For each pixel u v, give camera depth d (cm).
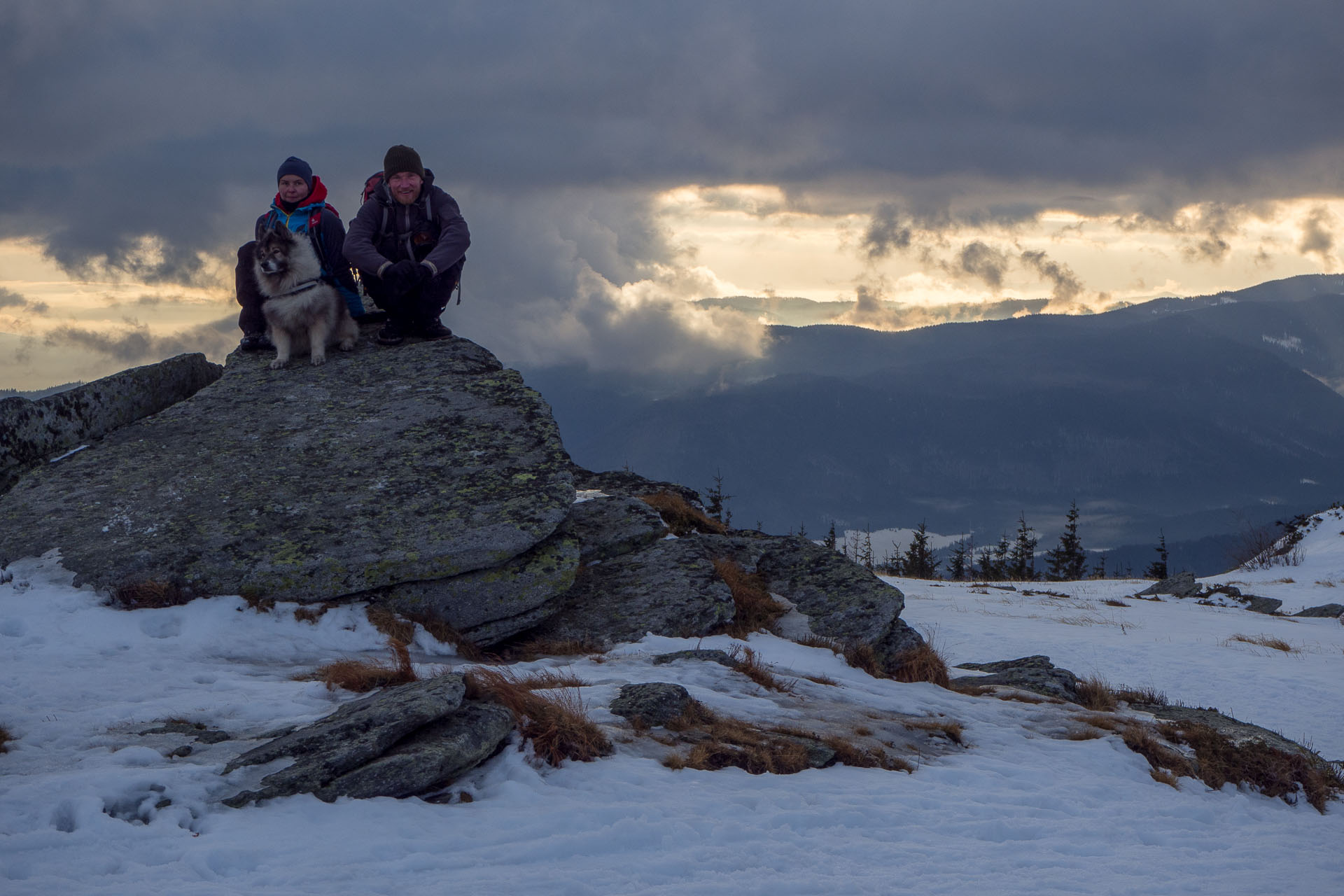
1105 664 2450
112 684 761
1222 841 707
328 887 435
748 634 1157
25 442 1165
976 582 5103
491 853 494
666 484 1836
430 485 1089
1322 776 982
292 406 1218
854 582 1295
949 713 990
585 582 1205
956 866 560
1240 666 2439
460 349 1348
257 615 939
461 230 1237
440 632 991
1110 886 558
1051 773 820
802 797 643
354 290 1375
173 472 1098
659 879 481
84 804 491
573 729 677
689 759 688
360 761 567
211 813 513
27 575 948
